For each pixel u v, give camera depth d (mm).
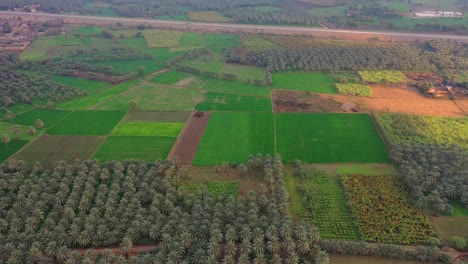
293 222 117875
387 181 136625
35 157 155750
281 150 157750
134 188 129625
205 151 158250
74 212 121938
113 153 157750
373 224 118375
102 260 101875
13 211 120562
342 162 149500
